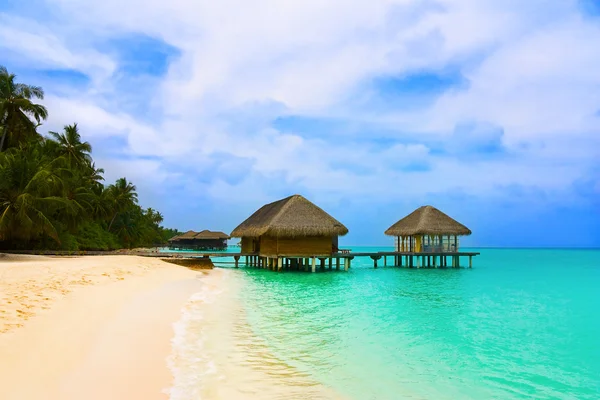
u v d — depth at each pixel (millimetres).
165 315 9992
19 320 7387
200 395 5266
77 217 34062
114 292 12055
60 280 13023
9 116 31000
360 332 9648
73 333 7070
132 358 6316
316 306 13328
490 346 8758
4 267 16625
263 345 8070
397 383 6355
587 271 34500
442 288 20172
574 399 5867
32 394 4578
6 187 25078
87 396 4742
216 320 10125
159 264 24672
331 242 28219
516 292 18891
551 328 10703
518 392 6121
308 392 5773
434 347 8570
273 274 26078
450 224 33031
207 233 80000
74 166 38094
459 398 5832
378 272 29938
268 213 30688
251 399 5359
